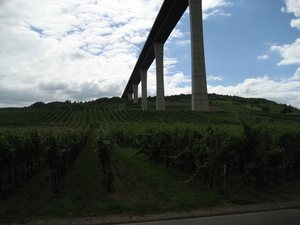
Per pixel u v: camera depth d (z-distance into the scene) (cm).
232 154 1005
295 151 1240
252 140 1020
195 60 5469
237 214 725
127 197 929
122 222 669
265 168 1026
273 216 699
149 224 653
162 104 7894
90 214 732
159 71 7938
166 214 729
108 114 9000
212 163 993
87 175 1309
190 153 1188
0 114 8044
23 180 1232
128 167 1529
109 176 1020
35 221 687
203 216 708
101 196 939
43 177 1317
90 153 2227
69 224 662
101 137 1035
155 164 1641
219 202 841
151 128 1883
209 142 1038
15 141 1072
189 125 1422
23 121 6888
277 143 1161
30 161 1327
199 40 5450
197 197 889
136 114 8106
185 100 15012
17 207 808
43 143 1028
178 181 1138
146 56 9550
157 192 966
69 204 822
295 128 1309
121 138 2955
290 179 1184
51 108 10912
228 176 1250
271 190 1000
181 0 5656
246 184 1104
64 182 1184
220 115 5628
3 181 1175
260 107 10288
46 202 877
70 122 7362
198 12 5450
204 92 5516
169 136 1488
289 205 804
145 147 1828
